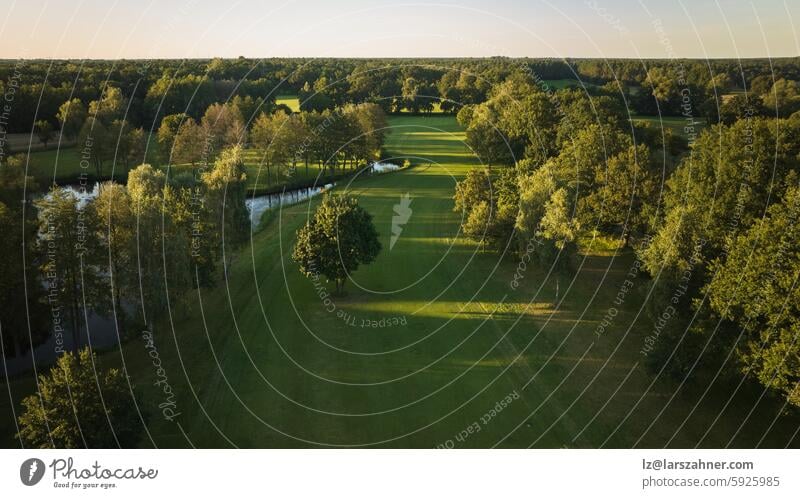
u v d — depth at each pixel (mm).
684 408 32781
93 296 39625
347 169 102938
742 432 30562
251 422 31531
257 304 46625
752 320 31703
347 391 35031
